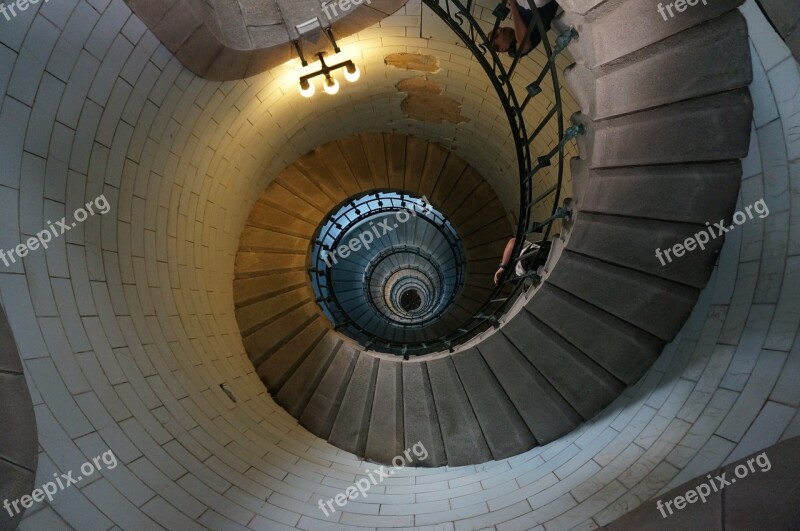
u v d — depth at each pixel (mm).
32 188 2637
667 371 3895
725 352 3342
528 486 3883
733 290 3398
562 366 4574
